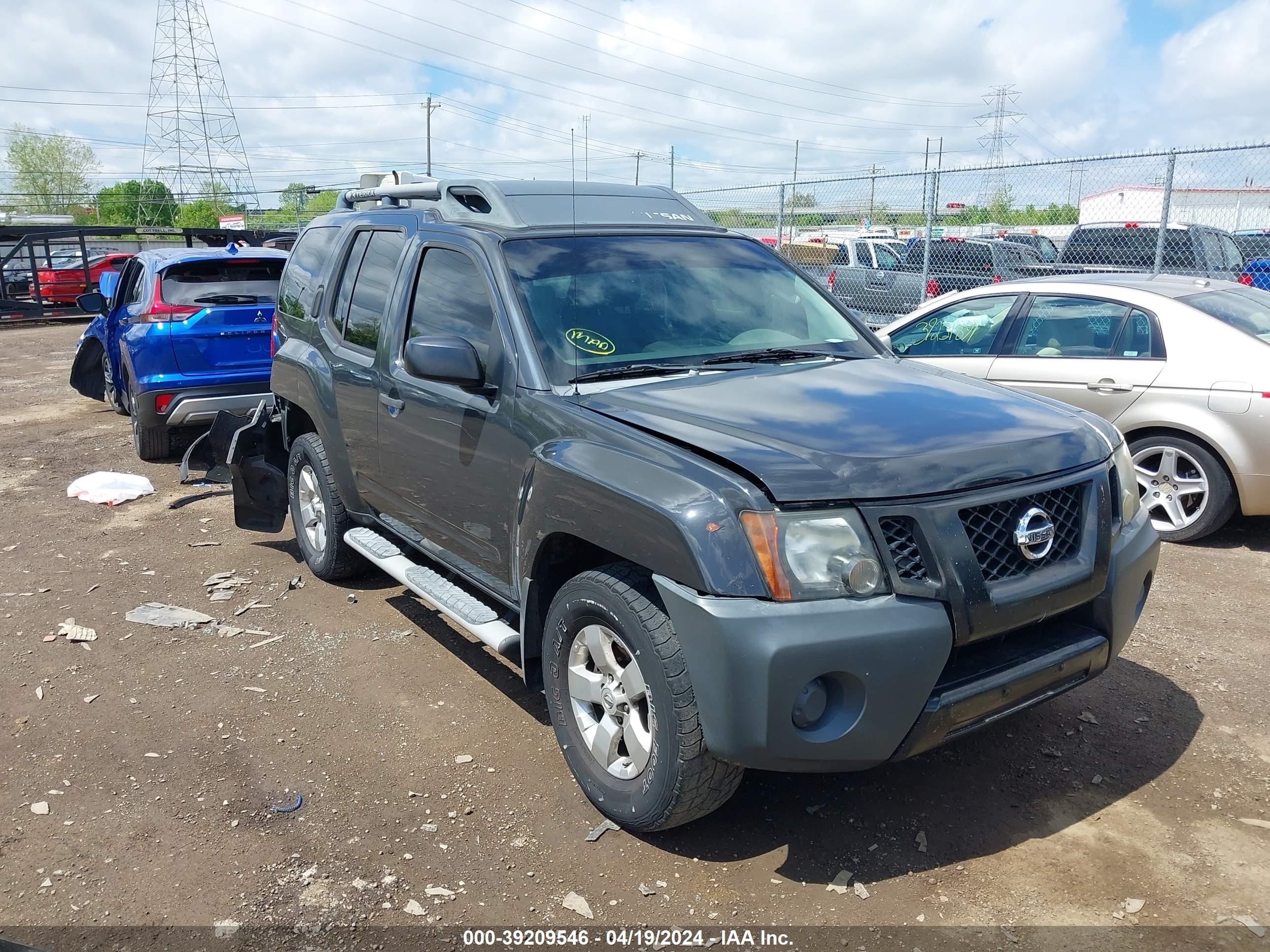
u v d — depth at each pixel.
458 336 3.87
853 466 2.79
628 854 3.12
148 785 3.56
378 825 3.29
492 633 3.66
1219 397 5.83
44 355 17.31
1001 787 3.47
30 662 4.60
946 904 2.87
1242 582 5.45
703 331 3.96
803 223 16.19
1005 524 2.90
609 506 3.01
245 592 5.50
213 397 8.29
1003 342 6.89
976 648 2.99
